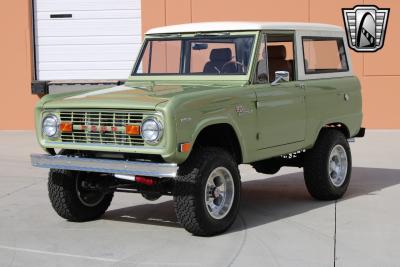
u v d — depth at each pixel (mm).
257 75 7273
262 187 9266
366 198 8406
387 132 13570
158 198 8297
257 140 7172
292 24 7895
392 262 5949
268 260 6016
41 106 6980
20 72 14719
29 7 14703
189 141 6363
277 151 7492
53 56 14883
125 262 6023
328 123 8281
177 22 14289
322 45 8375
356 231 6906
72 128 6785
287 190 9039
